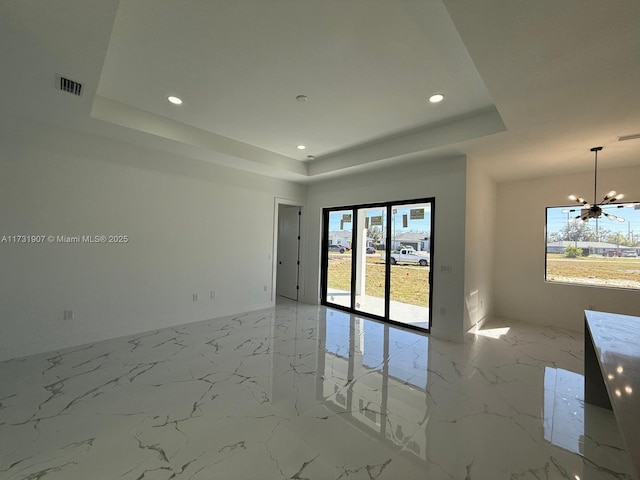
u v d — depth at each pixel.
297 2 1.74
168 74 2.57
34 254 3.21
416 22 1.88
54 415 2.11
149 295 4.09
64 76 2.31
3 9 1.60
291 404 2.34
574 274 4.69
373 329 4.42
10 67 2.19
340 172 5.07
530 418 2.21
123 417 2.11
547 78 2.08
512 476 1.66
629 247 4.25
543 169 4.46
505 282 5.28
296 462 1.72
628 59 1.84
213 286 4.81
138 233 3.97
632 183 4.20
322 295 6.02
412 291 4.55
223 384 2.63
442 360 3.29
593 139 3.21
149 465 1.67
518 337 4.14
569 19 1.53
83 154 3.51
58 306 3.36
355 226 5.43
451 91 2.75
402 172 4.60
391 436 1.98
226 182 4.95
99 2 1.58
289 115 3.35
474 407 2.34
